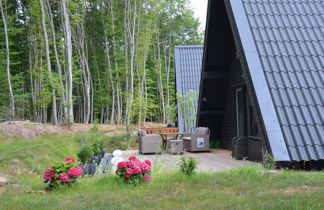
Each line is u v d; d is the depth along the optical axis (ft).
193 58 67.92
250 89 22.71
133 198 13.82
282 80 22.35
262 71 22.67
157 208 11.92
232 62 37.55
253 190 14.25
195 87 62.80
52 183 16.72
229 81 39.24
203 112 42.09
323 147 19.06
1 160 25.59
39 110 98.94
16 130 47.19
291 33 25.68
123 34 98.73
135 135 53.11
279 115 20.53
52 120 60.70
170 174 18.94
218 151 39.60
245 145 30.60
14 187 17.78
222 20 34.37
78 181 16.88
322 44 24.98
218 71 38.91
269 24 26.09
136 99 58.34
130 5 89.66
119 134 56.39
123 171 17.29
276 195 12.96
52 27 65.87
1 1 84.69
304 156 18.69
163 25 124.77
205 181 16.69
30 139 45.98
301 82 22.35
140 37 96.02
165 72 136.56
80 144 40.40
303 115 20.56
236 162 28.63
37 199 14.46
